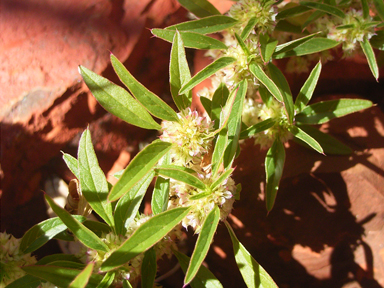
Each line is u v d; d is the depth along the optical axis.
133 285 0.17
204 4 0.19
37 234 0.15
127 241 0.12
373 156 0.20
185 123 0.14
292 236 0.21
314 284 0.21
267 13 0.17
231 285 0.22
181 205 0.15
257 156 0.20
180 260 0.17
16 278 0.15
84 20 0.20
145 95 0.14
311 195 0.20
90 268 0.11
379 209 0.20
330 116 0.18
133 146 0.21
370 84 0.23
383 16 0.18
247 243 0.21
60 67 0.19
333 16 0.19
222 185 0.14
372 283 0.21
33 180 0.20
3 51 0.19
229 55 0.16
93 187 0.14
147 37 0.20
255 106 0.19
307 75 0.22
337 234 0.21
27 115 0.18
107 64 0.19
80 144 0.14
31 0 0.20
